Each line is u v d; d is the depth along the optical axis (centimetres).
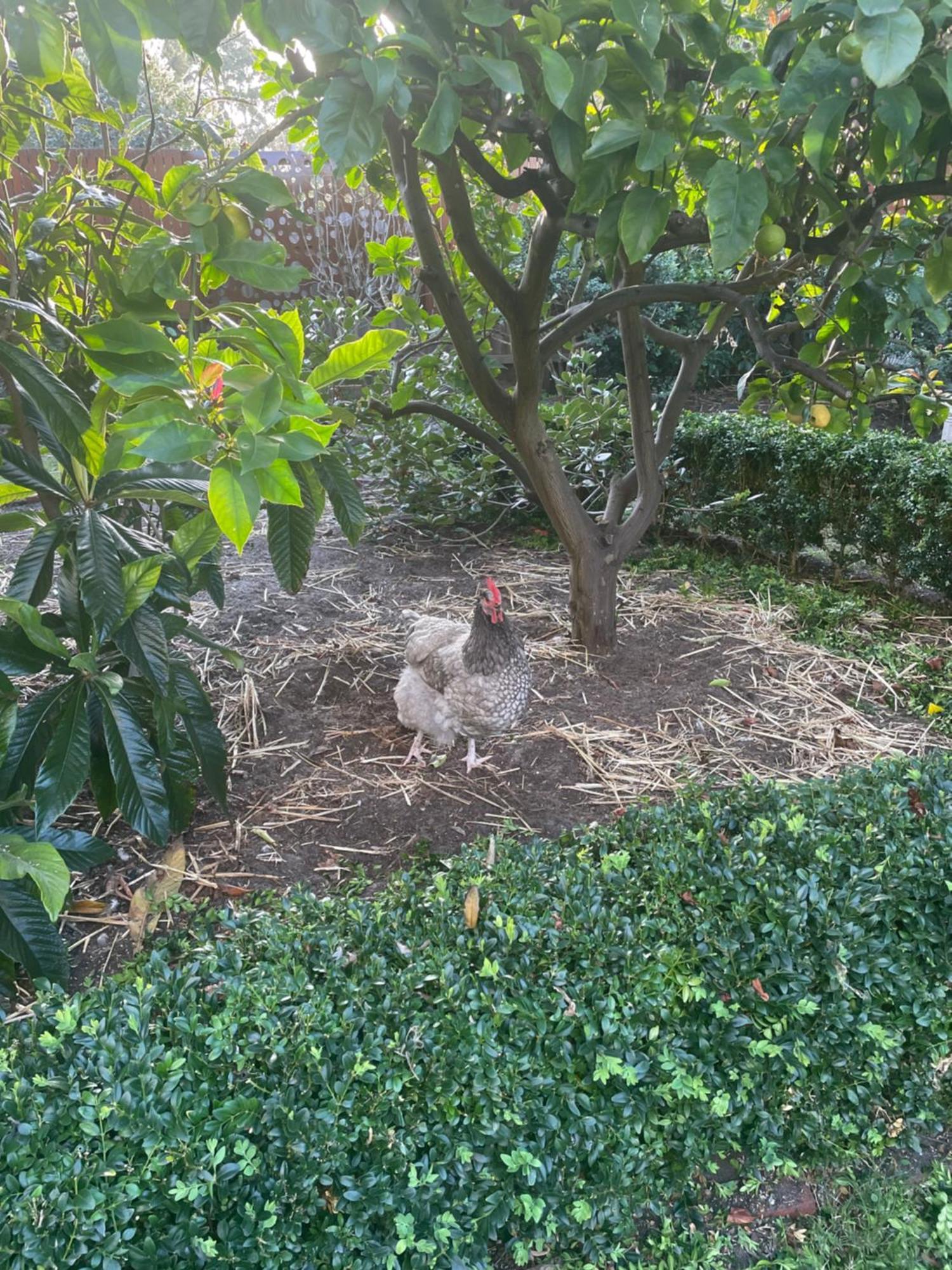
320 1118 214
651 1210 264
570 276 879
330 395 563
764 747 453
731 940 270
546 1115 239
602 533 536
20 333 302
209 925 291
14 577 284
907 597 669
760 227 284
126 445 189
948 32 213
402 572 680
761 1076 272
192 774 335
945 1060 306
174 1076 208
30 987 288
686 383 527
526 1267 252
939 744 464
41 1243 184
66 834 282
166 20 190
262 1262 206
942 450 633
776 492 706
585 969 256
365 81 210
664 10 255
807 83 217
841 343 452
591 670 523
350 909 274
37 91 293
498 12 226
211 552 353
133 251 235
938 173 278
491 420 750
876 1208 269
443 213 552
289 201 240
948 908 299
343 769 423
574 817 389
